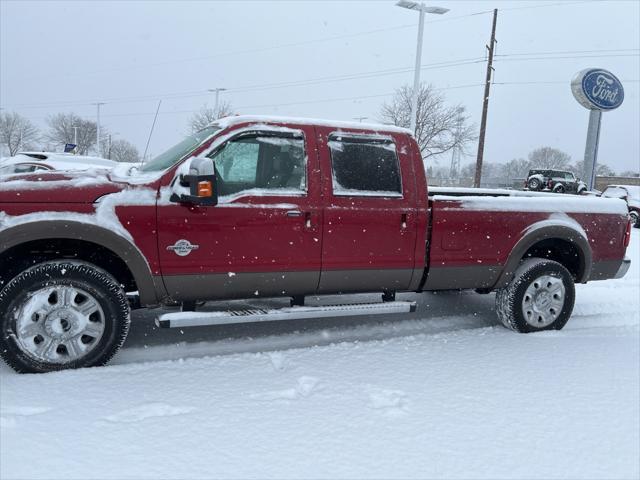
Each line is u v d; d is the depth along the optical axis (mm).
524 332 5254
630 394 3840
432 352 4562
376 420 3299
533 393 3793
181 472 2703
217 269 4148
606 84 22734
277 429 3150
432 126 40719
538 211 5172
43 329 3777
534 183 32094
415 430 3197
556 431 3266
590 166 23328
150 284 4031
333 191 4426
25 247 3934
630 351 4785
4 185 3707
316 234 4371
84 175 4043
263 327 5297
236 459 2832
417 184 4719
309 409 3414
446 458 2914
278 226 4254
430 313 6035
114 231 3822
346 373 4020
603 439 3193
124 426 3127
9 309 3668
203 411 3342
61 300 3791
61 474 2650
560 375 4145
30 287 3689
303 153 4379
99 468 2713
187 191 3939
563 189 31281
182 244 4031
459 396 3693
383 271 4664
